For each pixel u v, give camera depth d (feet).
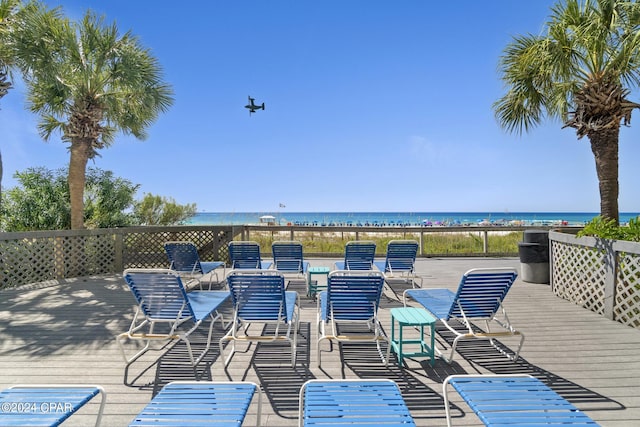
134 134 25.73
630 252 11.97
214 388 5.66
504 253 30.63
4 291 17.63
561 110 19.06
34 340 11.03
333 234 33.88
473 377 5.82
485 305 9.60
